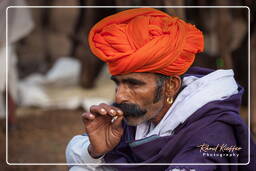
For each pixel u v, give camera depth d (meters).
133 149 4.72
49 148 10.01
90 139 4.55
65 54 19.14
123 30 4.35
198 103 4.49
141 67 4.29
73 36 15.04
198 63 12.41
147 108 4.45
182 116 4.50
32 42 19.89
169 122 4.57
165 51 4.28
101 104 4.43
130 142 4.74
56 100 13.77
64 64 16.56
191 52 4.44
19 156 9.43
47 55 18.77
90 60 14.72
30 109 13.17
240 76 12.36
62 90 14.94
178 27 4.41
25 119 12.00
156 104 4.47
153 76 4.36
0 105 11.90
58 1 23.20
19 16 10.49
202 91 4.55
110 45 4.34
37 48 19.39
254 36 11.80
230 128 4.48
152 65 4.29
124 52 4.27
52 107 13.25
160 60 4.29
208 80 4.61
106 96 14.20
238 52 12.41
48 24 21.95
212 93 4.54
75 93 14.47
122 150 4.96
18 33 10.59
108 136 4.55
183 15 8.03
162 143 4.57
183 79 4.71
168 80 4.48
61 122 11.77
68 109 13.12
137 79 4.34
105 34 4.41
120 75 4.38
